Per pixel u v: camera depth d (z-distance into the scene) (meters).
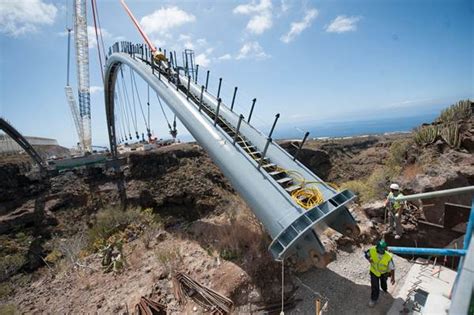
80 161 37.16
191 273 13.19
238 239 14.60
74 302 13.85
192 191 30.19
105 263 17.00
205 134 14.98
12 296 17.03
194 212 28.72
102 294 13.77
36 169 35.84
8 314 14.45
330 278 10.69
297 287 10.62
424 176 13.13
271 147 13.33
